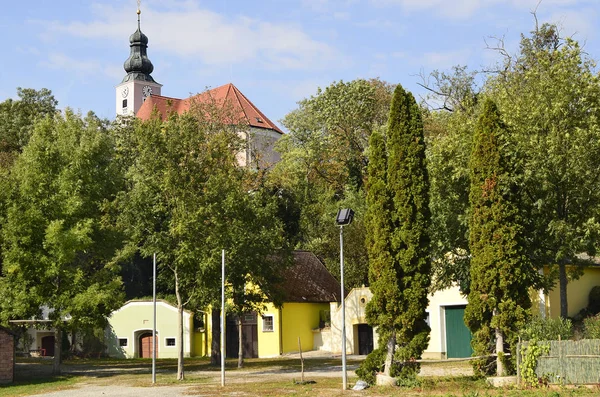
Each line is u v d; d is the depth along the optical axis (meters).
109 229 42.34
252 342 54.47
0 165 53.28
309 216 68.12
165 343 58.84
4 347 37.41
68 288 40.06
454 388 25.78
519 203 27.61
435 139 35.97
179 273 36.69
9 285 39.91
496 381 26.03
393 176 28.25
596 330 30.17
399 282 27.86
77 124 45.34
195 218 34.88
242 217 39.34
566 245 30.25
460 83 55.66
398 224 28.17
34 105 73.56
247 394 27.23
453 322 42.78
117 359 56.75
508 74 43.97
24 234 39.84
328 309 56.50
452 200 33.47
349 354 51.59
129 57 127.06
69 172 41.38
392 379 27.36
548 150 29.52
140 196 35.50
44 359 56.59
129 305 59.81
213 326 46.56
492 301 26.67
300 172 70.00
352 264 58.31
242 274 40.75
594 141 29.66
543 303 38.22
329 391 26.92
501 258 26.61
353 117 65.56
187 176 36.28
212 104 60.22
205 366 45.62
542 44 46.16
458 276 35.25
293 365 43.09
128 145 57.34
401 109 28.47
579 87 30.38
